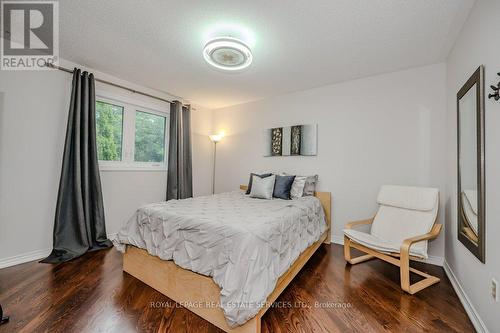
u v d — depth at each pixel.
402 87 2.77
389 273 2.28
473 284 1.61
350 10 1.74
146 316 1.57
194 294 1.63
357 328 1.48
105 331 1.42
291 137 3.61
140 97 3.44
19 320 1.49
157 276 1.89
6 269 2.21
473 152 1.65
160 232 1.93
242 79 3.15
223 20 1.89
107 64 2.76
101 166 3.03
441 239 2.49
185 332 1.43
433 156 2.57
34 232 2.46
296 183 3.21
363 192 3.01
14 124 2.32
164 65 2.77
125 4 1.74
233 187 4.39
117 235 2.21
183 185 3.88
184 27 2.01
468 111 1.76
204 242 1.64
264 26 1.95
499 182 1.30
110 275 2.14
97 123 3.02
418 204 2.32
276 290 1.65
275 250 1.69
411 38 2.10
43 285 1.93
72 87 2.65
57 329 1.43
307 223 2.48
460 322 1.56
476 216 1.57
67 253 2.48
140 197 3.47
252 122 4.14
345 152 3.15
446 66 2.50
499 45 1.32
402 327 1.50
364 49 2.31
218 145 4.63
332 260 2.61
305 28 1.97
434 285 2.05
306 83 3.25
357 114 3.07
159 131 3.81
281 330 1.45
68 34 2.16
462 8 1.70
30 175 2.43
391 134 2.83
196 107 4.36
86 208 2.70
